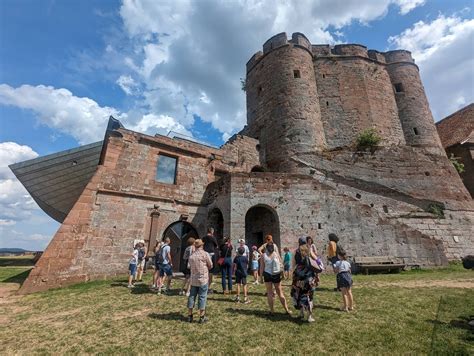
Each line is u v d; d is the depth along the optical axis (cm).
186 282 816
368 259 1260
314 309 625
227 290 847
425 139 2019
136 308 660
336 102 2123
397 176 1747
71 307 706
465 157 2148
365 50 2373
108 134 1381
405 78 2284
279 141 1922
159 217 1372
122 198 1295
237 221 1292
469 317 546
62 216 2027
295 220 1324
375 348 413
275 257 605
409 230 1347
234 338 462
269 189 1370
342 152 1806
